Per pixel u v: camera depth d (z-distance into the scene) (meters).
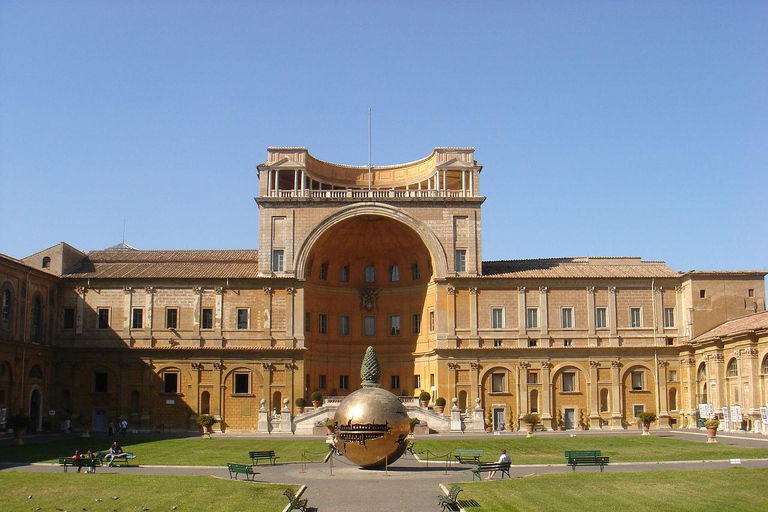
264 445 59.91
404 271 87.44
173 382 79.12
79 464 41.78
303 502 30.98
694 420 78.69
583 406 80.12
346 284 88.31
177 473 41.75
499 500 32.44
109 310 80.06
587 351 80.56
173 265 83.69
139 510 30.80
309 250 81.00
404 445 41.81
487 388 79.94
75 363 78.88
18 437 59.62
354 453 41.34
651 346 80.56
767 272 80.38
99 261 84.81
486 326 80.81
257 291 80.44
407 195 82.50
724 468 41.12
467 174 83.88
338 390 86.62
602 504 31.61
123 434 72.56
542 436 68.31
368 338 87.75
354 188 89.94
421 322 85.38
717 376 74.19
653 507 30.97
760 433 66.94
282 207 81.38
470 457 50.06
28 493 34.12
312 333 84.62
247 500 32.62
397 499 33.28
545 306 81.25
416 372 85.31
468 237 81.69
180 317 80.06
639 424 79.31
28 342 72.50
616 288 82.06
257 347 78.94
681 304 82.12
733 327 74.81
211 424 70.75
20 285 72.00
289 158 83.06
